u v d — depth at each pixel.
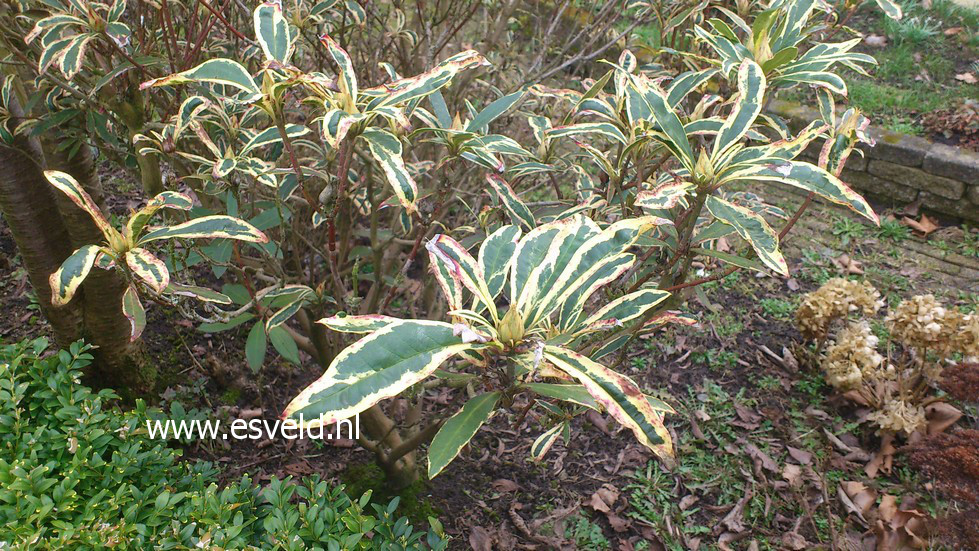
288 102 2.91
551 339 1.36
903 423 3.13
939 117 4.78
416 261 4.02
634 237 1.41
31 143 2.61
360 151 2.30
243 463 3.03
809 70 1.79
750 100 1.55
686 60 2.51
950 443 2.55
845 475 3.12
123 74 2.33
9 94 2.40
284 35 1.53
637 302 1.50
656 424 1.12
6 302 3.68
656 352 3.72
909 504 2.96
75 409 2.32
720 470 3.16
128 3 2.79
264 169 1.84
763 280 4.16
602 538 2.89
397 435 2.82
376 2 3.47
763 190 4.87
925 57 5.51
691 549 2.85
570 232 1.40
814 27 2.35
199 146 2.67
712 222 2.08
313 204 1.71
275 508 2.08
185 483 2.30
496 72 3.50
